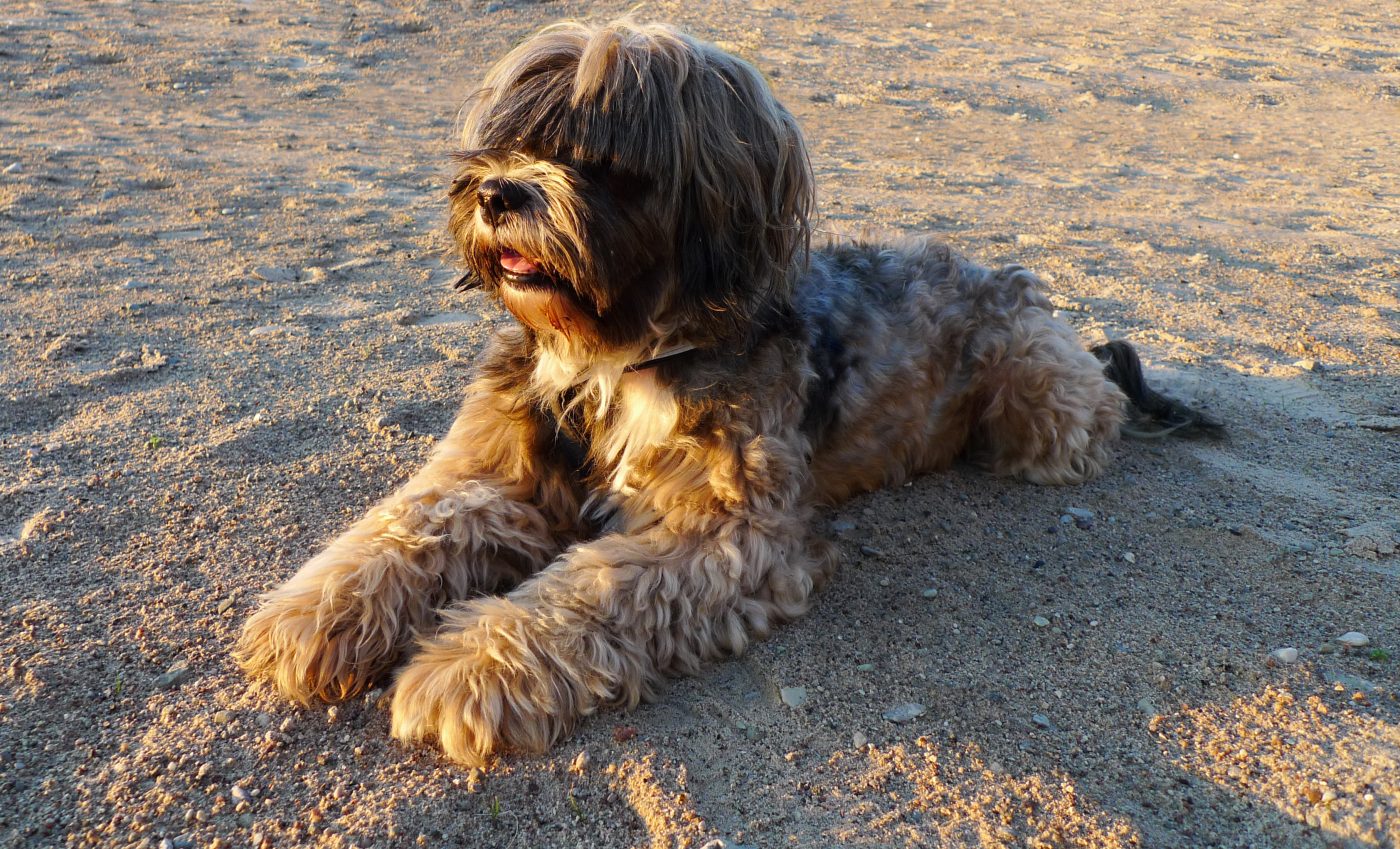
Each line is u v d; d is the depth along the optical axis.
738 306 1.13
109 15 5.19
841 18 5.84
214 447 1.32
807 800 1.00
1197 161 3.51
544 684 1.03
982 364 1.36
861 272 1.32
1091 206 2.77
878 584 1.19
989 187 2.99
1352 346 1.66
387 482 1.29
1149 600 1.18
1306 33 5.79
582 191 1.06
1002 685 1.09
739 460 1.13
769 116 1.13
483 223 1.08
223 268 1.91
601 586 1.08
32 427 1.35
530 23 5.40
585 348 1.13
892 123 4.00
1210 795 1.01
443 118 3.77
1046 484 1.35
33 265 1.88
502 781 1.01
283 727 1.04
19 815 0.97
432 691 1.03
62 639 1.09
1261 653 1.12
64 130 3.21
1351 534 1.26
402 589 1.10
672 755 1.03
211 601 1.13
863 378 1.27
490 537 1.15
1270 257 2.24
